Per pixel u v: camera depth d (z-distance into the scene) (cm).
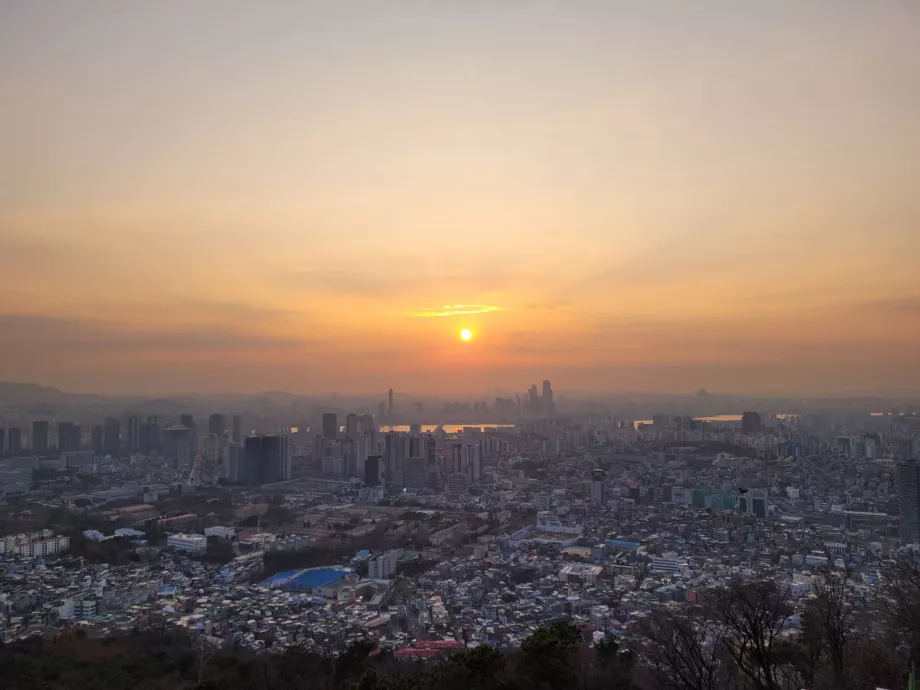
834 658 3909
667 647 4272
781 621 4772
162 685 5597
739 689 4062
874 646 4072
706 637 4469
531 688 3359
